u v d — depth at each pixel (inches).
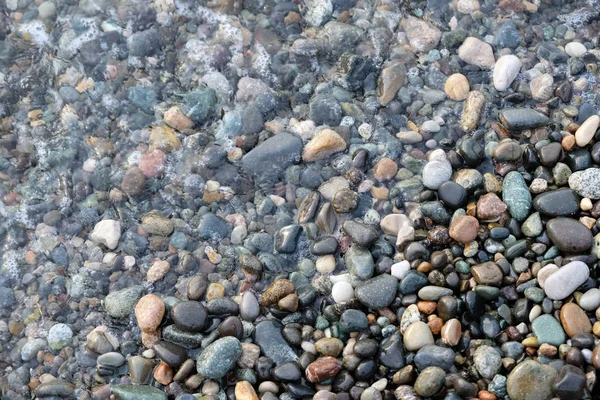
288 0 62.4
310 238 56.5
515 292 54.4
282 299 54.6
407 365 53.5
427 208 56.1
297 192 57.8
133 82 60.6
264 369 53.7
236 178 58.2
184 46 61.4
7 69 61.0
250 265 55.7
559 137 57.0
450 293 54.3
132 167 58.5
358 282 55.1
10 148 59.3
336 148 58.1
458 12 61.9
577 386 51.6
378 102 59.5
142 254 56.9
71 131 59.7
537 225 55.0
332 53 61.0
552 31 61.2
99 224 57.3
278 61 60.9
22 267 57.0
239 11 62.4
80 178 58.6
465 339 53.8
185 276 56.4
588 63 59.9
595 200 55.2
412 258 55.2
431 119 59.0
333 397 52.8
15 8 62.3
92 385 54.5
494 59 60.3
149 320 54.4
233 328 54.2
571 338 52.9
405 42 61.2
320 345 53.9
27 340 55.4
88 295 56.1
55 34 61.8
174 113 59.2
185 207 57.7
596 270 54.2
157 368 54.1
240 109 59.6
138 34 61.3
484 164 57.4
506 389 52.5
